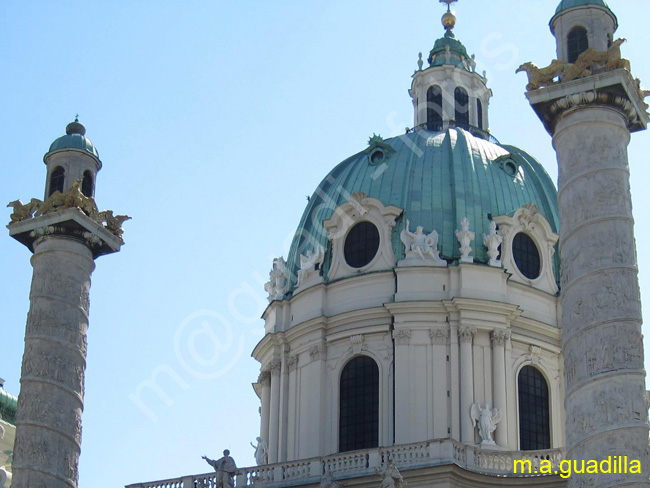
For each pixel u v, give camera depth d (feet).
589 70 172.45
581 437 159.12
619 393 158.51
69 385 192.44
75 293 196.44
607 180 169.58
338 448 243.40
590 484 156.46
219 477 226.58
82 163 203.00
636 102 174.60
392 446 222.89
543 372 249.14
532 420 245.65
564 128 173.68
